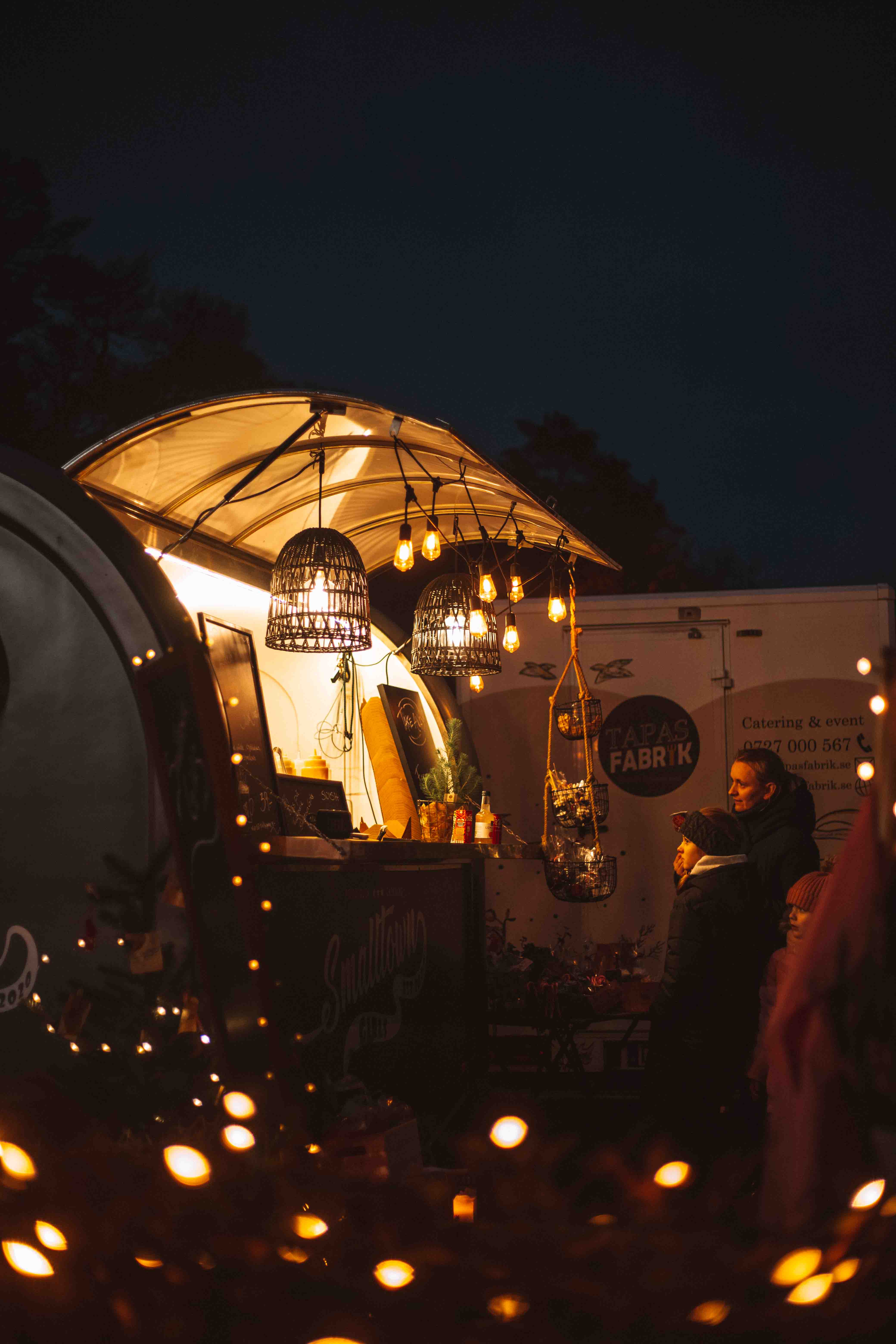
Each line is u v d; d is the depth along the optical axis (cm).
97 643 262
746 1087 441
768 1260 178
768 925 521
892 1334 177
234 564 452
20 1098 255
